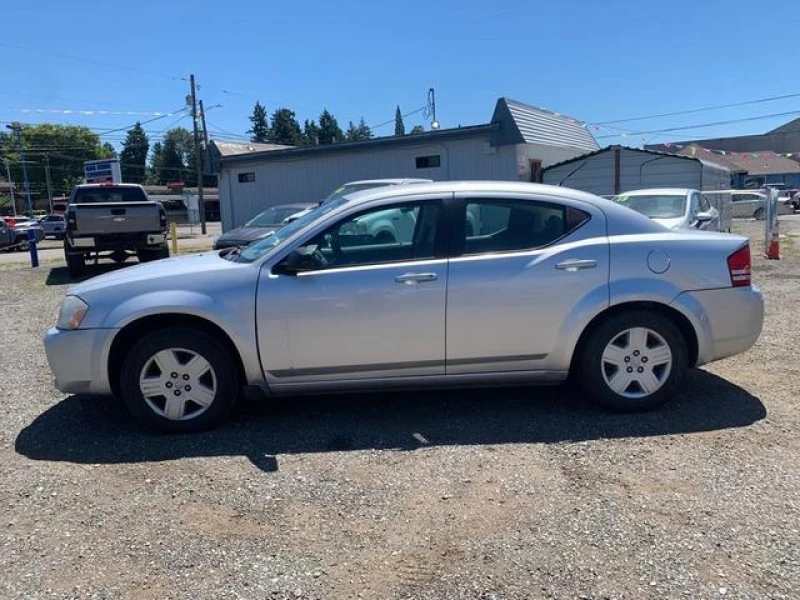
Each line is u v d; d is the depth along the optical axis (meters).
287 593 2.65
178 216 72.75
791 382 5.16
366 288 4.32
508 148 19.25
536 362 4.50
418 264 4.38
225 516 3.27
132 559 2.91
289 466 3.83
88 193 14.92
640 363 4.53
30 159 96.12
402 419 4.57
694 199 11.77
